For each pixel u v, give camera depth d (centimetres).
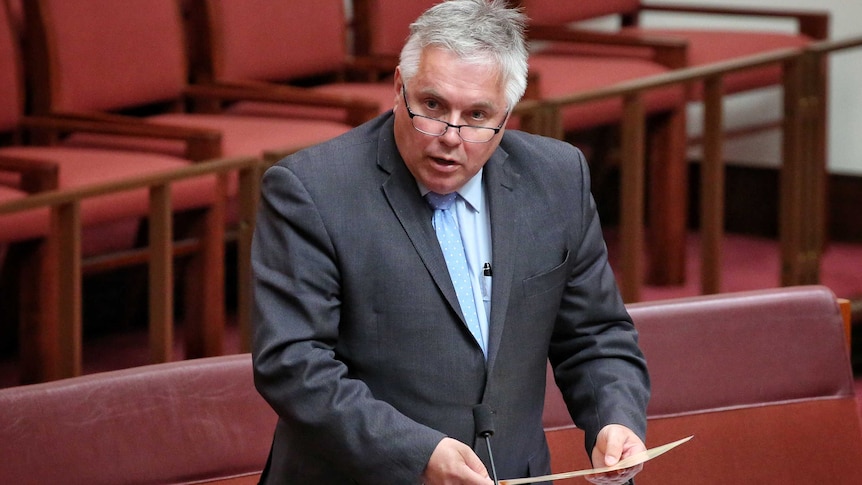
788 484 971
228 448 888
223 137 1404
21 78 1427
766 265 1922
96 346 1491
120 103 1512
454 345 700
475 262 716
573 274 754
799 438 980
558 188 739
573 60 1789
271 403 682
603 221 2138
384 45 1767
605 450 694
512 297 711
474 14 658
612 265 1856
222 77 1605
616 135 2011
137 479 862
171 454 873
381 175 704
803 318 996
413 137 666
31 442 836
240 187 1236
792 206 1648
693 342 978
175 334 1512
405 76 667
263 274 696
